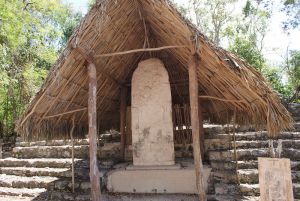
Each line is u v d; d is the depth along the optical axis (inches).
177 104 270.5
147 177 199.9
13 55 440.5
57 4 431.5
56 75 157.2
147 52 225.0
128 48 207.0
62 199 197.9
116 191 203.6
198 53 154.3
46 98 171.5
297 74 632.4
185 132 263.0
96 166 153.0
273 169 116.4
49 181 224.7
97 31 160.7
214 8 774.5
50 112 186.5
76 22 682.2
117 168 222.8
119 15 167.3
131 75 242.7
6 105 548.1
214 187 186.5
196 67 160.9
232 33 759.7
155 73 217.5
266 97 158.6
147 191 198.1
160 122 209.2
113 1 153.3
